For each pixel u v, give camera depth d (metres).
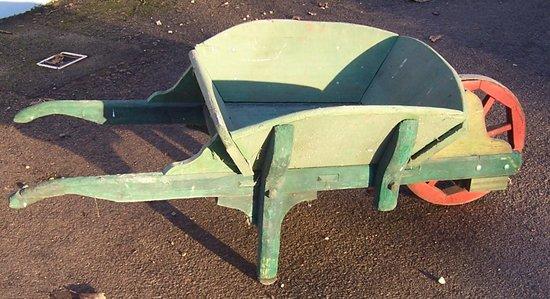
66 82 6.98
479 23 8.78
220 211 4.79
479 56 7.68
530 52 7.80
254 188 3.83
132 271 4.19
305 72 5.00
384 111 3.48
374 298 3.98
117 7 9.41
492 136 4.73
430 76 4.38
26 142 5.73
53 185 3.50
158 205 4.86
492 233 4.59
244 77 4.90
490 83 4.50
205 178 3.71
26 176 5.23
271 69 4.93
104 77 7.11
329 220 4.71
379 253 4.39
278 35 4.82
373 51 4.98
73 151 5.60
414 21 8.91
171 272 4.18
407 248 4.44
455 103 3.92
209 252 4.37
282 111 4.96
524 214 4.79
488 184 4.44
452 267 4.25
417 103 4.39
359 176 3.97
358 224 4.68
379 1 9.74
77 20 8.95
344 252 4.39
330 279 4.14
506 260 4.32
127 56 7.69
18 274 4.15
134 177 3.59
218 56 4.76
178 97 4.60
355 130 3.60
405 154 3.74
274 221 3.82
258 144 3.51
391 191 3.96
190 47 7.98
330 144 3.68
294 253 4.38
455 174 4.26
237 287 4.06
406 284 4.10
